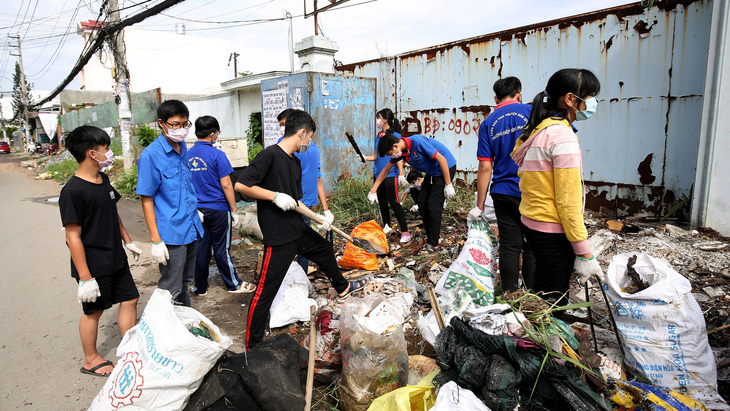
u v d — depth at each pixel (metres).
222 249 4.04
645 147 4.96
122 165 15.10
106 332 3.51
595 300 3.19
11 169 21.22
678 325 2.08
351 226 5.88
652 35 4.78
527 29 5.91
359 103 7.48
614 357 2.37
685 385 2.08
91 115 21.25
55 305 4.07
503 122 2.97
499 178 3.01
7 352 3.20
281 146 2.90
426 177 4.50
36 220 8.12
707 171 4.14
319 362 2.51
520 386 1.87
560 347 1.95
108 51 12.61
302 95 6.89
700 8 4.41
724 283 3.20
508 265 2.96
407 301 3.11
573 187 2.10
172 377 1.92
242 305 3.90
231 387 2.04
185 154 3.18
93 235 2.63
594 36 5.26
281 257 2.84
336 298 3.52
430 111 7.44
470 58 6.68
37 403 2.59
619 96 5.11
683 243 3.98
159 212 3.01
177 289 3.20
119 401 1.93
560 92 2.18
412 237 5.08
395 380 2.19
